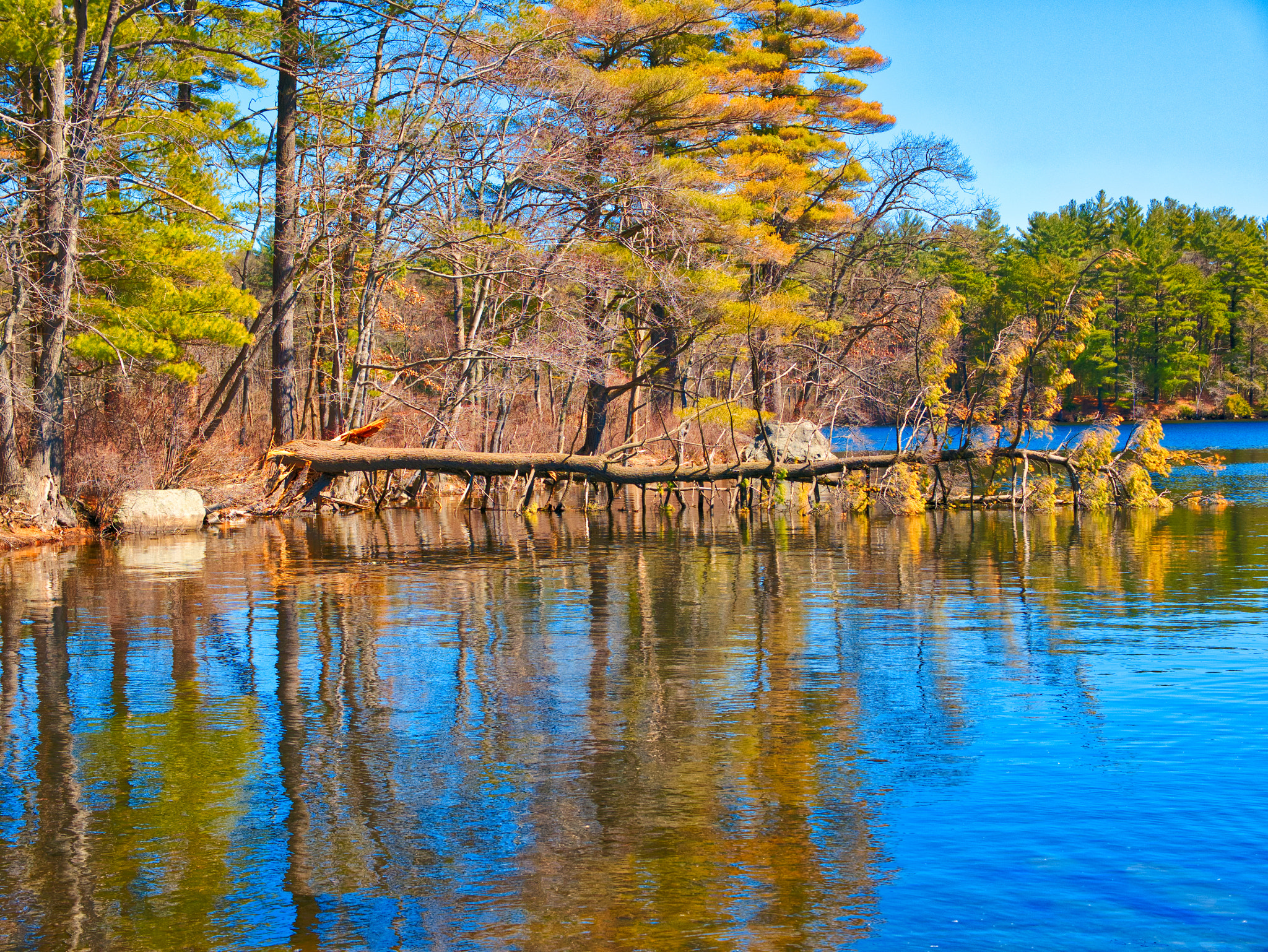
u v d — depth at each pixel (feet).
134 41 77.41
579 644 33.19
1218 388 281.54
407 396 100.22
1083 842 17.15
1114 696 25.64
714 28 107.04
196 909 15.62
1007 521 75.00
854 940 14.26
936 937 14.34
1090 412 279.69
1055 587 43.09
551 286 87.61
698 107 97.19
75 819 19.08
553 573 49.93
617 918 15.02
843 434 110.01
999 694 26.14
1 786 20.79
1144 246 282.97
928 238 135.33
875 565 51.49
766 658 30.78
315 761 21.97
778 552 57.57
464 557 56.75
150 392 83.61
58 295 66.85
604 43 97.25
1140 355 278.26
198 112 87.61
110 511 71.31
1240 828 17.57
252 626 36.76
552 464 79.36
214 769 21.58
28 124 66.03
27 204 65.16
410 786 20.38
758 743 22.63
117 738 23.81
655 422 121.70
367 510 90.12
